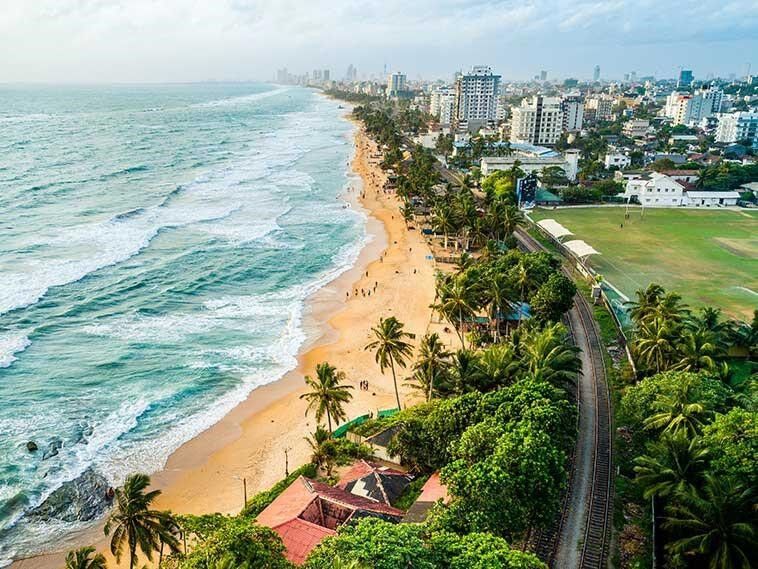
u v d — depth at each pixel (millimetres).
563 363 61844
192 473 61656
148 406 72812
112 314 96938
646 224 156125
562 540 47125
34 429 67312
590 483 53875
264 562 36406
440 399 63438
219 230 145500
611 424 63500
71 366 80875
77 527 54062
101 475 60750
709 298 103938
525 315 88750
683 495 40188
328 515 49625
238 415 72000
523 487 42562
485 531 41125
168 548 50875
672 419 51531
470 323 92000
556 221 158250
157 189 185625
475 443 47156
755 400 54438
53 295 102125
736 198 181750
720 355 67500
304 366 83438
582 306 97312
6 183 179875
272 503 51875
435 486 53250
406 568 33562
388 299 106562
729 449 43625
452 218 129625
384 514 49406
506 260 97062
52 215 149250
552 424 50344
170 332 92188
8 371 78750
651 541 46625
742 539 37594
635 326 82188
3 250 121500
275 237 141750
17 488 58219
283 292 109562
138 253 125500
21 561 50188
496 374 60906
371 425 66125
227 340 90375
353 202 180875
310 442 62375
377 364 83938
